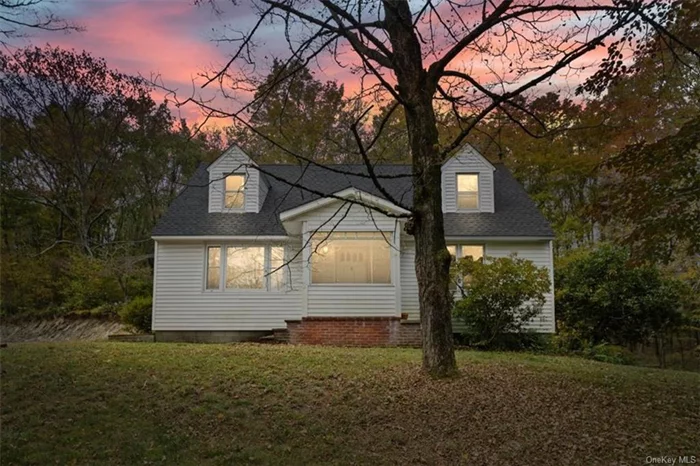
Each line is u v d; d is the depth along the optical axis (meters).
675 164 7.46
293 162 19.80
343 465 4.96
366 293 13.49
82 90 25.25
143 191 27.70
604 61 7.81
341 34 6.89
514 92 6.74
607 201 8.21
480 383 7.30
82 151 26.17
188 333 14.42
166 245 14.74
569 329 13.91
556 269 16.02
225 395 6.57
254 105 8.02
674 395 7.28
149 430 5.43
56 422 5.47
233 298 14.54
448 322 7.67
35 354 8.63
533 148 21.64
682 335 15.30
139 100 26.61
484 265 12.38
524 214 15.29
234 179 15.68
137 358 8.55
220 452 5.05
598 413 6.37
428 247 7.67
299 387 7.04
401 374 7.76
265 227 14.70
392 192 15.55
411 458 5.16
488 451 5.34
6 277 21.88
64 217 25.56
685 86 11.30
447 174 15.68
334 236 13.66
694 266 15.27
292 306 14.48
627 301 13.53
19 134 24.33
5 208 24.69
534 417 6.16
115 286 20.34
